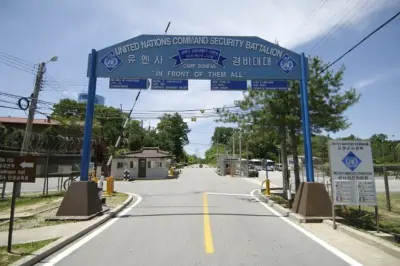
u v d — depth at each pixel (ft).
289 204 39.60
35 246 21.44
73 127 123.13
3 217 33.96
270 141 58.03
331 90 46.32
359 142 30.17
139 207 42.65
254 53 40.11
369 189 29.43
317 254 20.68
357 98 46.03
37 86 58.85
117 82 40.24
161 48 39.91
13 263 17.56
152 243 23.35
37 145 78.69
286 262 18.92
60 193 60.23
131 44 39.81
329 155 30.04
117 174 114.93
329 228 28.99
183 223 30.99
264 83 41.29
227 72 39.68
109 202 45.83
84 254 20.68
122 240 24.40
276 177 130.21
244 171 137.59
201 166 294.25
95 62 39.29
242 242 23.59
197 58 39.83
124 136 188.85
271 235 26.03
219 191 65.77
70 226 28.50
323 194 33.63
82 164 36.04
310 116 46.52
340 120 47.60
